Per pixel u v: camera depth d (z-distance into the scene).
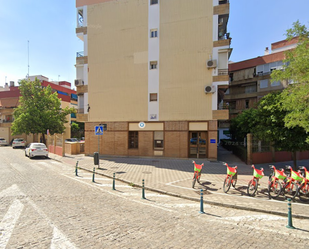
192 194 7.54
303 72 7.32
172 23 17.22
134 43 18.30
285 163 15.52
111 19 19.08
